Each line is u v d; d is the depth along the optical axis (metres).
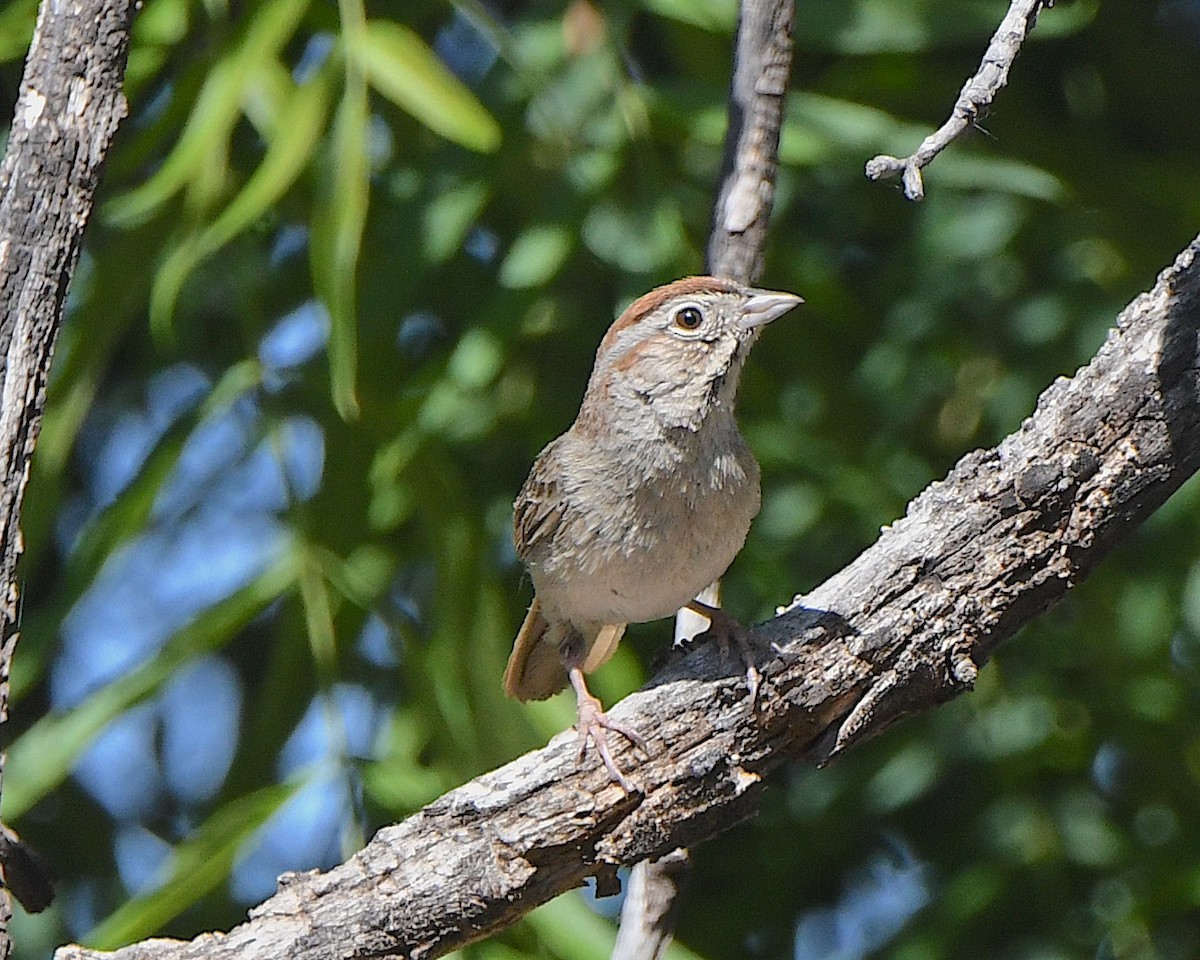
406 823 7.59
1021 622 7.76
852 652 7.65
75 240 7.33
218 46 10.50
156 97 11.49
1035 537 7.66
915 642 7.68
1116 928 11.14
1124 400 7.51
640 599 9.08
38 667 9.94
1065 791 11.64
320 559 10.23
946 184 11.05
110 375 12.77
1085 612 11.79
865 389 11.83
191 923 10.67
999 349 12.13
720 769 7.61
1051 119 12.91
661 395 8.83
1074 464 7.57
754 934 12.11
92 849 11.80
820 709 7.67
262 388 10.61
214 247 9.44
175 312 11.76
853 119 10.75
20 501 7.18
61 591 10.06
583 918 9.47
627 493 8.84
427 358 11.77
